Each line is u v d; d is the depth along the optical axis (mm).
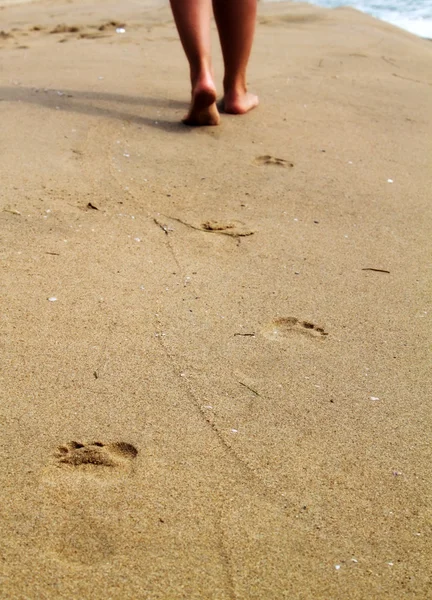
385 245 1385
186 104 2115
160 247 1328
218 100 2174
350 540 768
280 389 987
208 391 974
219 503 802
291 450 883
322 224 1457
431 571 738
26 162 1639
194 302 1168
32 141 1764
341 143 1894
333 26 3457
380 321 1150
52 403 933
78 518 773
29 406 926
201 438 893
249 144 1848
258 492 820
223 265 1285
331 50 2916
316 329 1125
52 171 1604
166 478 832
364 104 2225
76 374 989
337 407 959
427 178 1698
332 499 817
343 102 2227
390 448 895
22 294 1153
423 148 1888
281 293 1209
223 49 1986
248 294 1200
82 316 1110
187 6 1820
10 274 1204
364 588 716
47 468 836
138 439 885
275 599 699
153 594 695
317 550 753
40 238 1321
